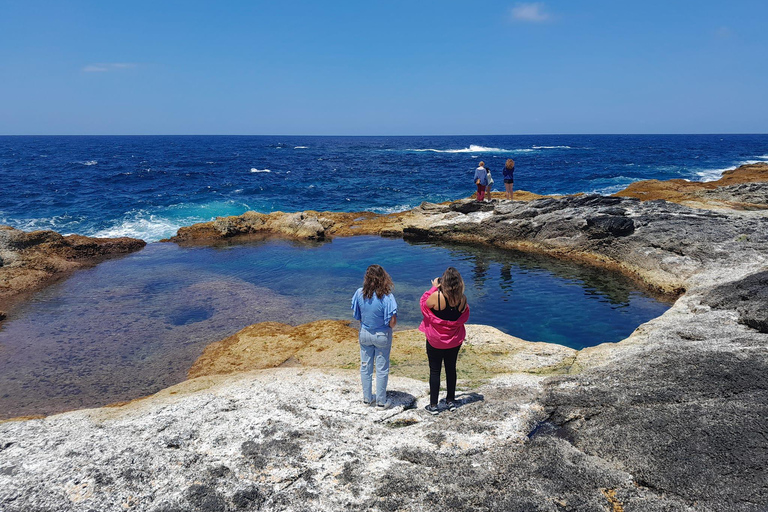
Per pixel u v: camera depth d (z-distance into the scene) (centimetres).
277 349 843
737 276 1033
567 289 1238
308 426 486
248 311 1095
